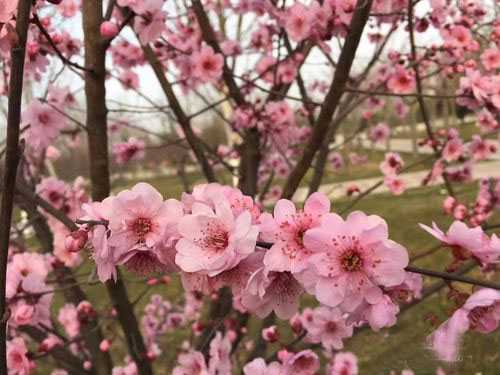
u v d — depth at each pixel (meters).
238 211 1.15
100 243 1.16
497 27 3.09
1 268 1.14
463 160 3.65
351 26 2.01
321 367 3.55
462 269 1.90
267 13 3.56
